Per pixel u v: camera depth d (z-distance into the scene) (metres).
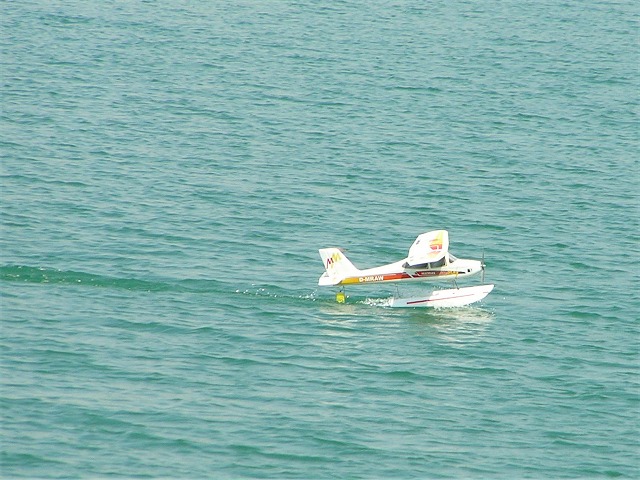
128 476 127.38
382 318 179.88
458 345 170.62
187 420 141.12
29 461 128.75
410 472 132.50
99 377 151.75
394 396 152.75
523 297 190.75
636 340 174.88
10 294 177.88
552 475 134.12
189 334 168.62
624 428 147.25
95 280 186.25
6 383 147.25
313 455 134.88
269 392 151.25
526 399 154.25
